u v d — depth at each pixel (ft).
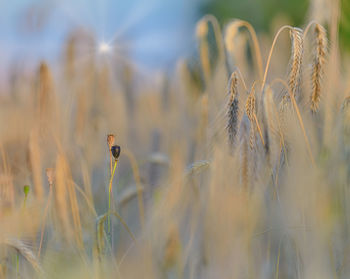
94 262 8.49
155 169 9.23
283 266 8.75
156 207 8.89
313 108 8.54
